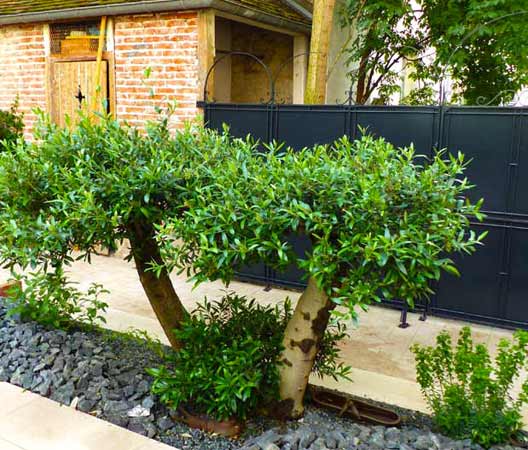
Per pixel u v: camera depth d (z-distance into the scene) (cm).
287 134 558
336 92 874
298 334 294
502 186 471
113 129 324
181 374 296
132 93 685
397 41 721
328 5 578
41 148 314
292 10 771
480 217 262
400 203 259
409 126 499
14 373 335
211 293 568
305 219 248
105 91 700
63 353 350
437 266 244
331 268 241
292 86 819
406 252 233
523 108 454
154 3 623
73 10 679
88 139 314
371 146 323
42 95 755
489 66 739
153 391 296
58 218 284
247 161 311
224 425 288
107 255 692
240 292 575
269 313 335
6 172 290
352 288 241
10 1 781
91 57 703
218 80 840
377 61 739
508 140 464
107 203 285
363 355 427
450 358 297
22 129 721
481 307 492
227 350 295
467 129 477
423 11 702
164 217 280
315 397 327
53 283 362
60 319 393
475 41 700
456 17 670
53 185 288
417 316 515
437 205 258
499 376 282
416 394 344
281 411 302
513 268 476
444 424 285
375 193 244
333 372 324
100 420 290
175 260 258
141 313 504
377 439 270
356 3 684
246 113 579
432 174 267
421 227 255
